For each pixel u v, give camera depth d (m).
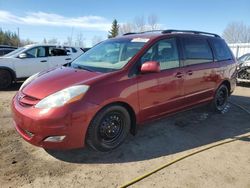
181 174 3.42
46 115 3.34
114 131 3.90
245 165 3.70
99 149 3.80
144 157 3.85
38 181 3.19
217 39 6.02
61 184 3.15
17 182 3.16
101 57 4.54
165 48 4.58
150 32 4.98
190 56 5.02
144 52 4.22
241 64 10.97
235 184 3.24
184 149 4.15
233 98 8.10
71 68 4.32
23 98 3.71
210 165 3.67
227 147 4.28
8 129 4.73
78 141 3.50
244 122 5.57
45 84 3.72
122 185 3.15
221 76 5.82
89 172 3.42
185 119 5.59
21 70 9.40
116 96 3.72
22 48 9.98
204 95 5.43
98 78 3.69
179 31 5.18
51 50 10.32
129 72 3.96
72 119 3.39
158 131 4.84
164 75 4.41
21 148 3.99
